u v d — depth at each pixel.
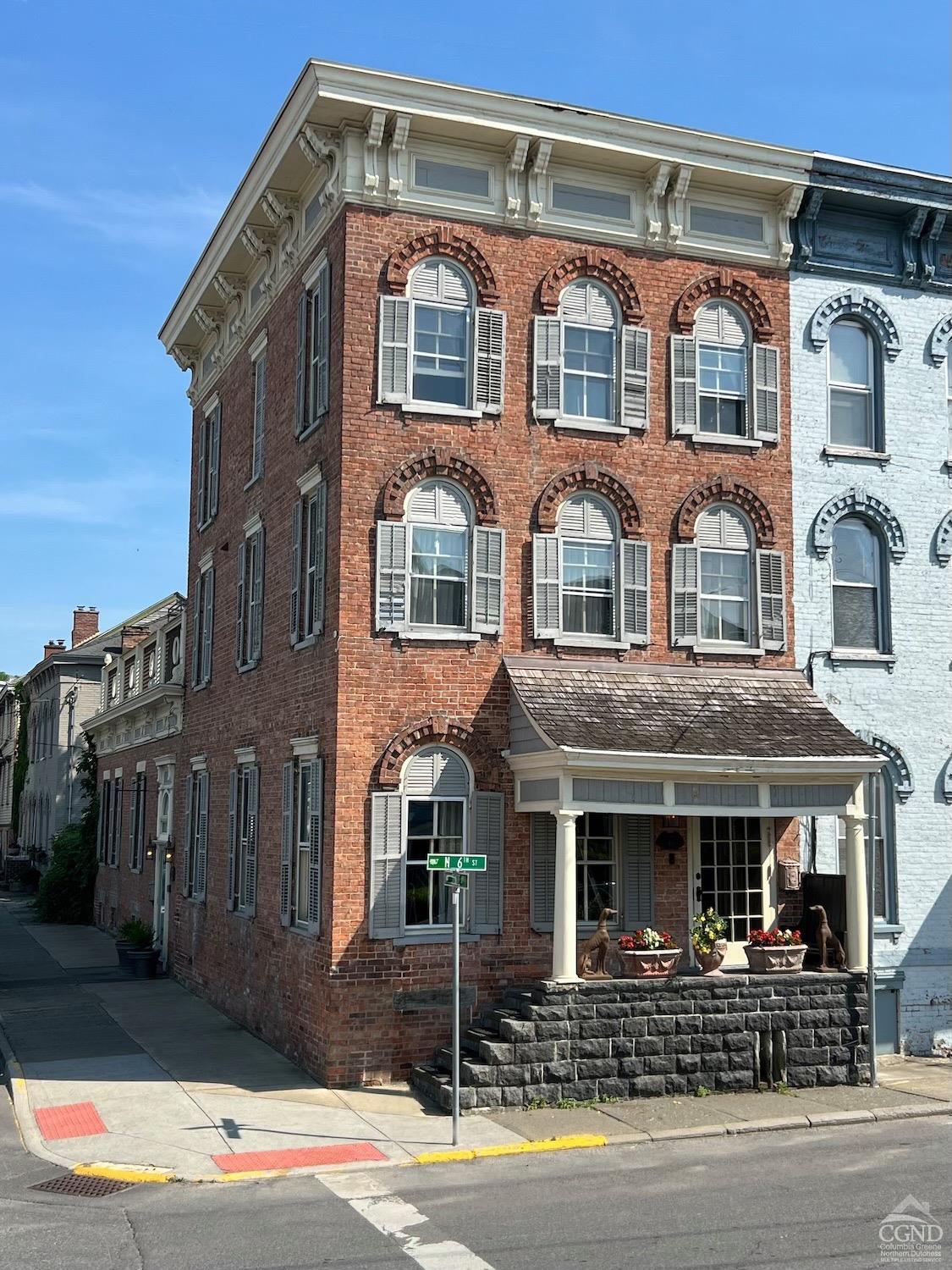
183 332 25.61
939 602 19.58
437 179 17.39
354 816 15.96
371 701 16.25
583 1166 12.18
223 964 21.36
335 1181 11.67
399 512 16.69
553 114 17.36
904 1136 13.49
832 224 19.59
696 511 18.23
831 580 19.02
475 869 13.39
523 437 17.44
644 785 15.87
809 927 17.59
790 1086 15.59
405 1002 15.76
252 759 20.22
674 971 15.71
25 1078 15.99
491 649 16.91
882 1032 18.44
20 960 28.89
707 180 18.58
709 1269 9.15
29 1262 9.44
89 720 38.59
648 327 18.30
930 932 18.86
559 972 15.10
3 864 61.41
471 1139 13.02
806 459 19.03
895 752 19.02
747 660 18.28
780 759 16.12
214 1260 9.45
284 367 19.78
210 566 24.47
